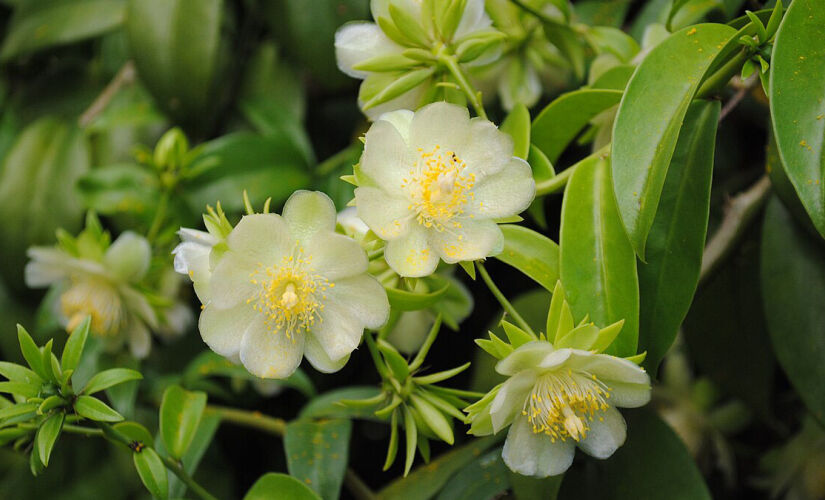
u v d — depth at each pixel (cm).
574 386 44
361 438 56
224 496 53
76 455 53
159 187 53
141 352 52
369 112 46
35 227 54
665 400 55
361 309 44
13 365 44
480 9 46
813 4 43
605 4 52
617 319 44
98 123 54
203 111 54
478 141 44
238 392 54
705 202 45
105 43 57
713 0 48
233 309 44
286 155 54
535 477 47
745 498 56
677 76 44
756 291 51
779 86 43
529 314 52
